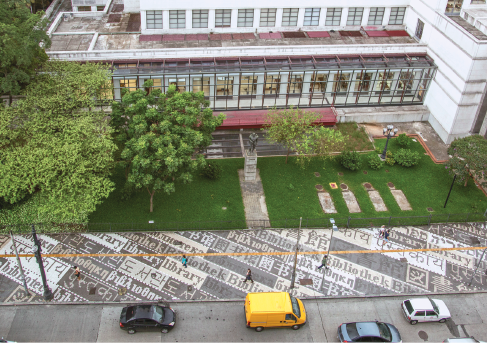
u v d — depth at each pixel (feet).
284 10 259.60
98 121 177.47
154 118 166.20
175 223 184.14
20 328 145.89
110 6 289.12
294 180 209.46
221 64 232.53
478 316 156.97
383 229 182.91
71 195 157.38
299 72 234.38
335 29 269.85
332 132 201.57
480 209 198.18
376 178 213.05
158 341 144.15
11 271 163.12
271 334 147.54
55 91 175.73
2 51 156.76
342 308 157.17
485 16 228.22
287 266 171.12
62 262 167.63
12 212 177.68
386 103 250.98
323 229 187.42
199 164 174.09
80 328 147.02
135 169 162.09
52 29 249.34
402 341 147.43
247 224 187.42
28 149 158.10
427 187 209.05
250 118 234.58
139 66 226.17
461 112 222.48
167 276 164.86
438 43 236.63
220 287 162.09
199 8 250.57
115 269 166.30
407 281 167.63
